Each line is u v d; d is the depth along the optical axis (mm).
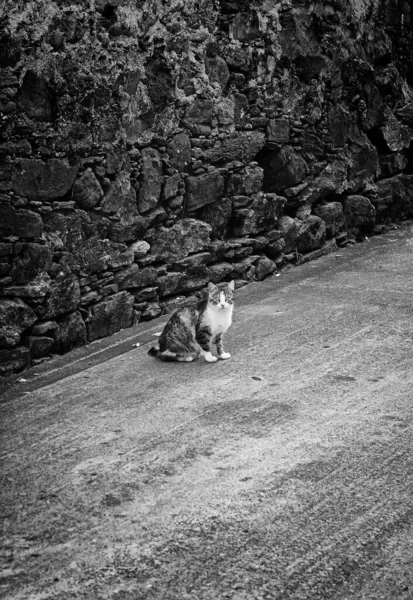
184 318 7727
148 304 9500
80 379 7461
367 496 5047
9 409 6754
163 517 4852
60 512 4945
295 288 10438
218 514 4871
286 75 11398
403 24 14109
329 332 8414
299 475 5340
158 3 9305
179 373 7461
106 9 8773
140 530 4715
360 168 13023
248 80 10805
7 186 7773
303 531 4668
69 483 5320
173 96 9578
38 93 7980
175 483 5277
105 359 8086
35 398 7000
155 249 9609
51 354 8289
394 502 4965
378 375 7125
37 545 4582
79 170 8484
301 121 11789
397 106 13766
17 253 7906
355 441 5824
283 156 11422
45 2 7980
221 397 6785
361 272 11047
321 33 12008
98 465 5574
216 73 10258
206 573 4273
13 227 7840
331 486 5184
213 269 10359
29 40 7855
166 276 9695
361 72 12891
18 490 5246
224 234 10766
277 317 9102
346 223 12859
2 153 7703
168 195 9656
